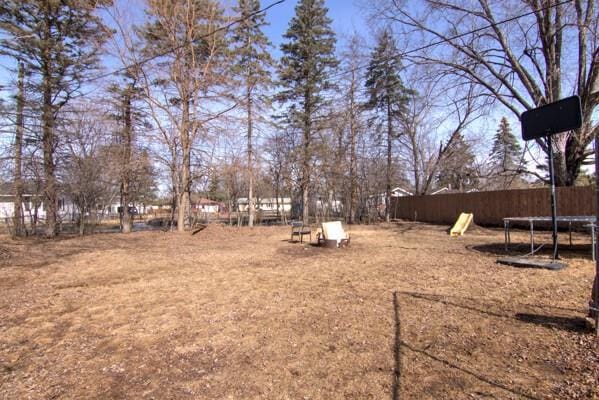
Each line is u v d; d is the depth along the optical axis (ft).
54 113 51.44
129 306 16.25
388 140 86.58
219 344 11.79
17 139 49.98
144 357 10.93
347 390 8.76
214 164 53.16
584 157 49.60
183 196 52.95
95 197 60.29
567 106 21.13
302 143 77.66
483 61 52.19
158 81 49.52
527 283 18.44
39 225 62.13
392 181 85.76
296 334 12.48
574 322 12.45
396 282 19.77
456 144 79.61
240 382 9.31
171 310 15.55
